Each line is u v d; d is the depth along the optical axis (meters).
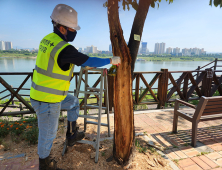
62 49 1.34
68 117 2.03
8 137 2.64
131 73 1.90
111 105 4.11
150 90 4.66
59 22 1.45
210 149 2.48
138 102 4.68
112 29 1.67
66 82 1.56
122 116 1.86
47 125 1.55
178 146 2.55
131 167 1.95
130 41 1.91
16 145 2.39
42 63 1.43
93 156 2.10
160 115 4.04
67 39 1.57
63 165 1.93
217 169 2.00
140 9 1.82
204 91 5.52
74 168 1.89
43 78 1.45
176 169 1.98
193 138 2.53
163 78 4.62
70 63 1.48
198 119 2.46
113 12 1.62
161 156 2.24
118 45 1.67
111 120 3.58
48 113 1.51
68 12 1.45
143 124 3.45
